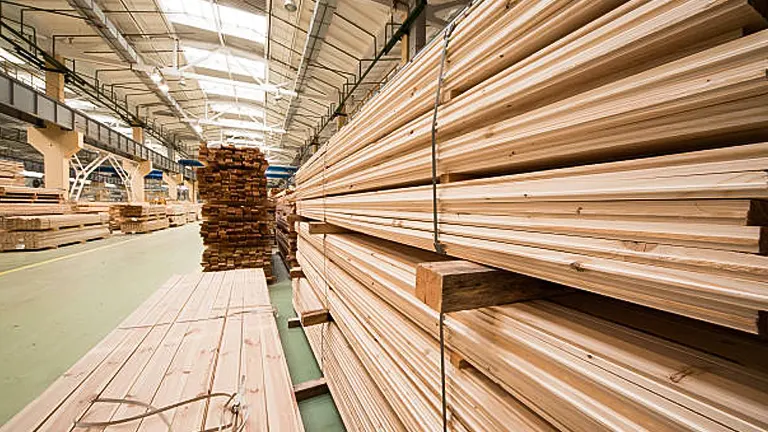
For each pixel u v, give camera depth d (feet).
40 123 24.14
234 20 23.45
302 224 10.53
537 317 2.09
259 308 8.89
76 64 28.14
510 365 2.11
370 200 4.42
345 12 17.99
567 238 1.70
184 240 31.91
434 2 14.53
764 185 1.03
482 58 2.27
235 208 16.12
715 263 1.17
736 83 1.11
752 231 1.07
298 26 20.40
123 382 5.10
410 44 13.70
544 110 1.82
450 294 2.07
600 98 1.54
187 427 4.12
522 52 2.03
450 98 2.66
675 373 1.45
